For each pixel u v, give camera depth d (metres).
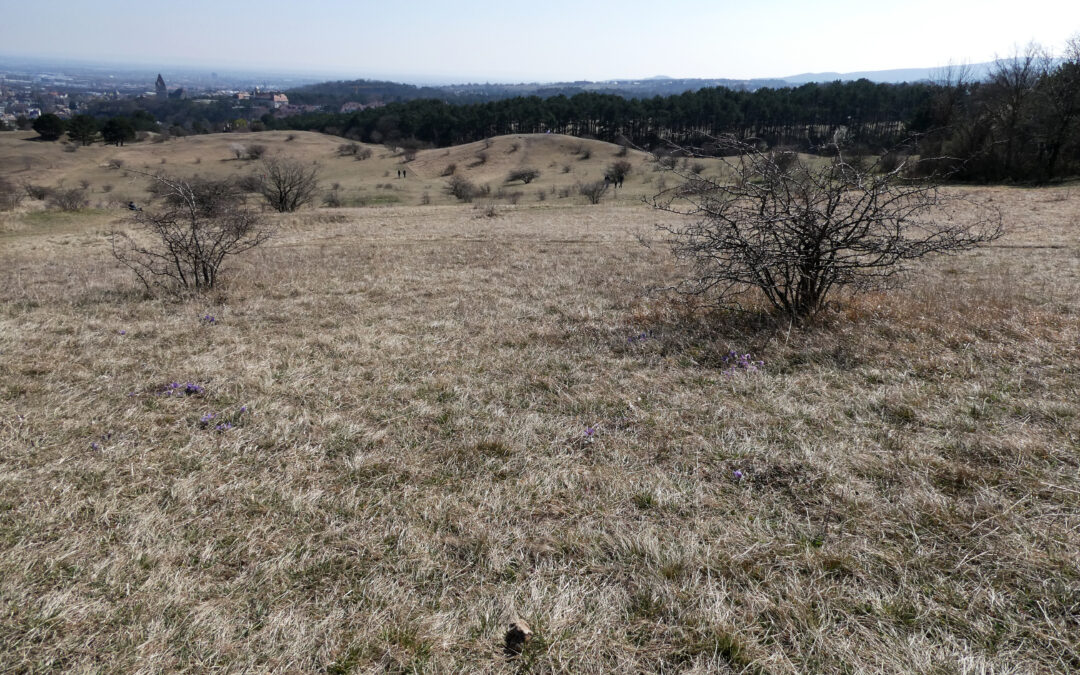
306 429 4.57
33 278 11.96
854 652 2.42
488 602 2.76
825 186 6.48
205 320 7.96
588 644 2.51
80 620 2.65
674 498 3.53
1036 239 15.36
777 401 4.83
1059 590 2.64
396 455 4.14
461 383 5.53
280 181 39.56
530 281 10.90
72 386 5.47
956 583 2.74
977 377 5.08
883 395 4.77
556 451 4.20
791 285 7.25
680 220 25.55
